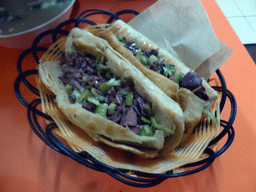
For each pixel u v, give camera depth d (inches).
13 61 10.0
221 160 8.6
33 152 8.4
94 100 8.1
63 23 9.4
